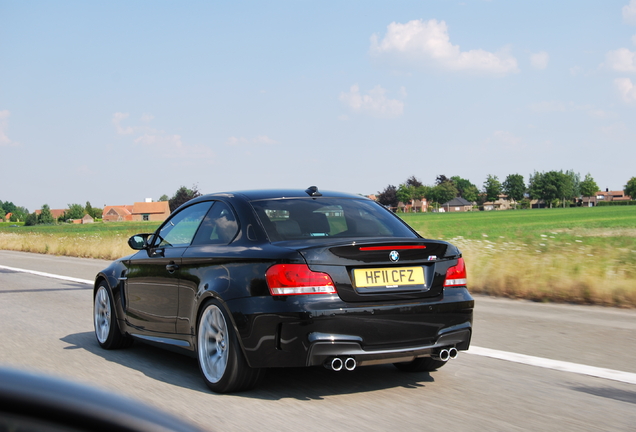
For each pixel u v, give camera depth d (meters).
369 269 4.20
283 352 4.00
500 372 5.05
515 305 9.12
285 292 4.02
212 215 5.07
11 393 0.84
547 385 4.64
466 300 4.52
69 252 24.33
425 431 3.58
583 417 3.85
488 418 3.83
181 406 4.12
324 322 3.96
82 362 5.61
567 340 6.37
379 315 4.10
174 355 5.95
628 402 4.19
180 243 5.26
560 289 9.56
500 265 11.15
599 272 10.16
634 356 5.62
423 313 4.27
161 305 5.25
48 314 8.70
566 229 47.44
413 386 4.61
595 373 5.00
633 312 8.34
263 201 4.87
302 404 4.14
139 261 5.67
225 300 4.26
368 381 4.77
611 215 86.06
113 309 6.07
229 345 4.25
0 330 7.39
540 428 3.63
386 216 5.16
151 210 194.88
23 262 20.20
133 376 5.04
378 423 3.73
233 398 4.30
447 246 4.57
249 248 4.39
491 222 70.06
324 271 4.05
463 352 5.81
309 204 4.93
